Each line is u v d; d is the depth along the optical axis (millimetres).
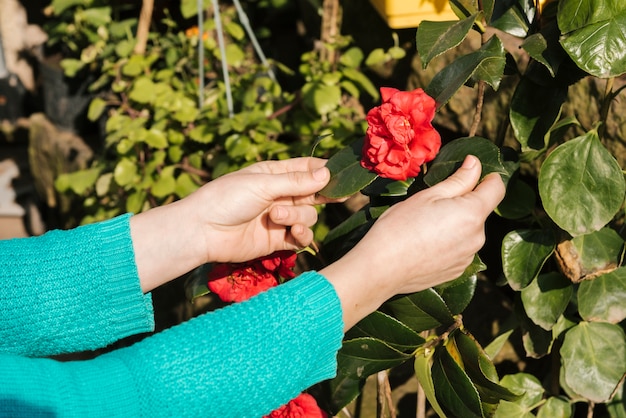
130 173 1550
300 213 905
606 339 1025
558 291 1006
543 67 930
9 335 809
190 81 1658
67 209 2066
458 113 1260
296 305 735
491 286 1268
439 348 952
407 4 1199
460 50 1242
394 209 802
